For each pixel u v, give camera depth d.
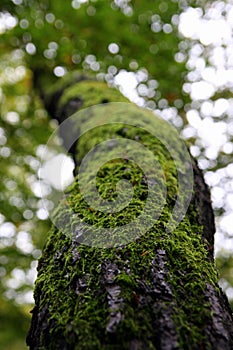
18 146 5.21
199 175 2.04
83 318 0.95
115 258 1.11
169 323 0.94
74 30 4.12
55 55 4.19
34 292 1.25
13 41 4.25
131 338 0.88
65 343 0.94
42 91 4.09
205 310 1.01
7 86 4.94
